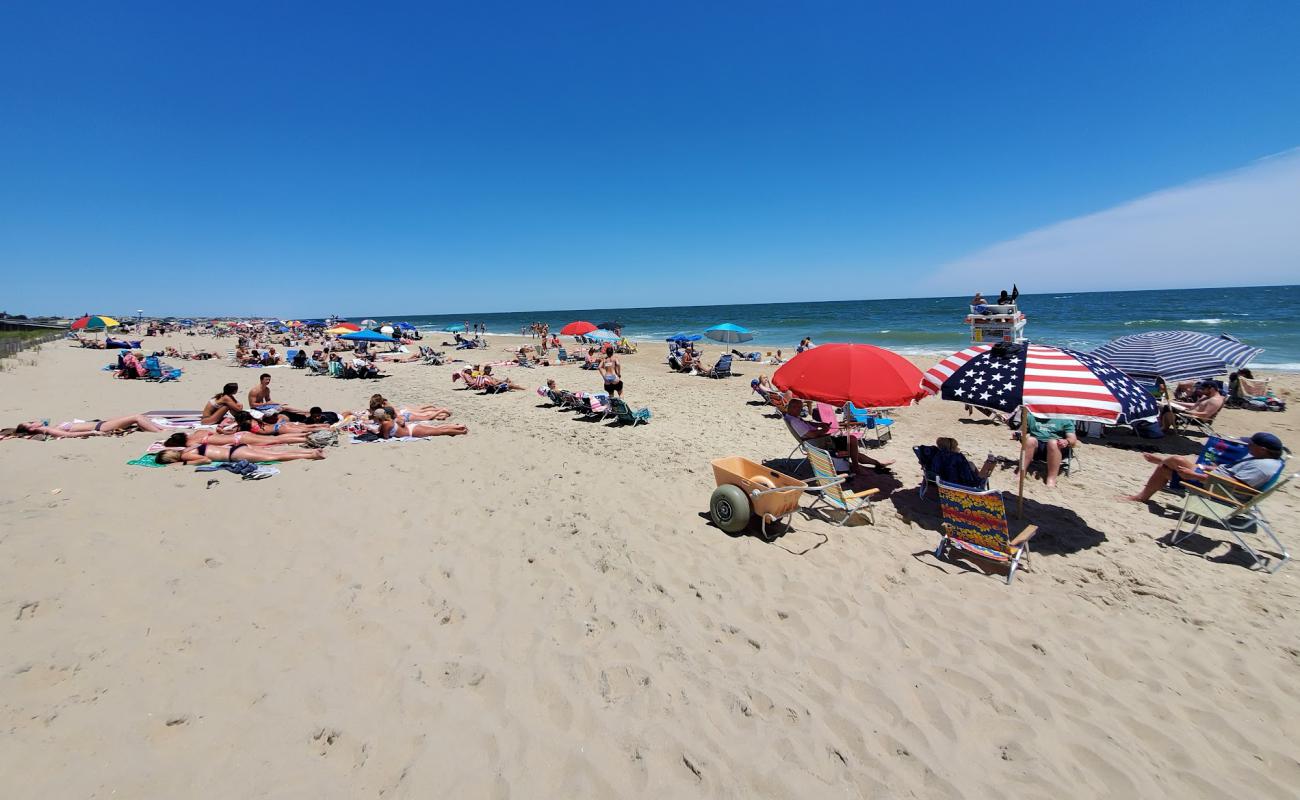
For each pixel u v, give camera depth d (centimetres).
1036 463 748
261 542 465
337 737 260
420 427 879
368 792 232
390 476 667
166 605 359
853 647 346
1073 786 250
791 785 245
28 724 251
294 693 286
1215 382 967
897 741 272
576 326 2120
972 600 401
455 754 254
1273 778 256
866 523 540
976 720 288
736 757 259
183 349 3055
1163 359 843
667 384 1606
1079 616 381
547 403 1260
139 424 858
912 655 340
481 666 316
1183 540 497
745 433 943
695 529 521
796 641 351
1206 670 328
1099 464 743
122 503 535
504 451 804
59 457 693
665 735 271
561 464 737
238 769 238
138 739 249
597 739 268
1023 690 310
